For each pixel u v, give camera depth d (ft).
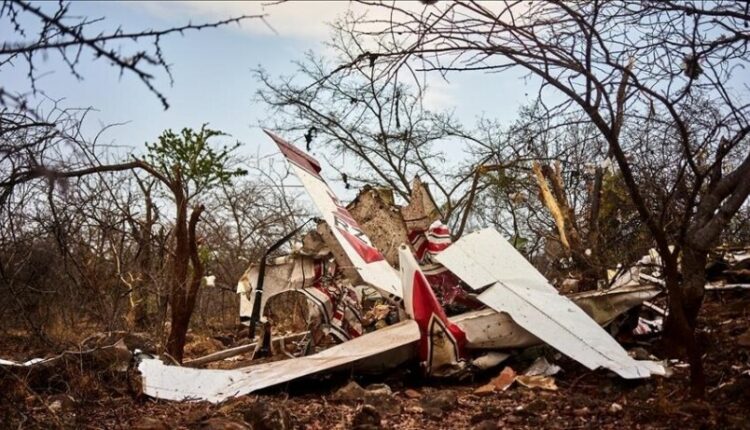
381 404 23.99
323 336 33.60
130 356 27.66
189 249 31.01
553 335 27.27
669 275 22.29
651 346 30.42
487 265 31.17
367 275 29.58
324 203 31.81
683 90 20.90
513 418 22.33
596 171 37.14
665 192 24.45
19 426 20.53
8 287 24.41
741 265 38.96
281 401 24.85
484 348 28.45
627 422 21.49
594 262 36.50
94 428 21.85
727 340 29.86
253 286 33.22
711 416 21.15
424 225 35.63
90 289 32.30
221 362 35.55
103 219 31.71
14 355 30.27
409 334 28.14
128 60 10.24
